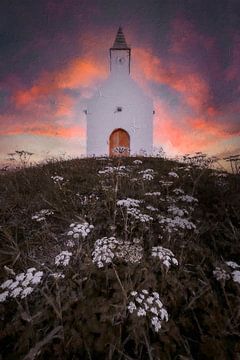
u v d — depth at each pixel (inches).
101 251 68.2
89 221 110.7
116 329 60.7
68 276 77.5
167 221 83.0
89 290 71.1
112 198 124.9
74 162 259.8
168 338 59.6
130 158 299.9
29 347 58.6
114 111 520.7
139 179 148.4
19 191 160.6
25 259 86.3
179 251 89.9
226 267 67.1
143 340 58.7
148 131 524.4
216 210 127.4
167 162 268.7
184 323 64.1
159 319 59.9
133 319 59.8
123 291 63.0
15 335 61.4
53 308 65.7
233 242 97.1
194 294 69.7
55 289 72.1
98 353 57.2
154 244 95.7
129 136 522.6
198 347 60.0
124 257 72.4
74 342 58.1
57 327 56.6
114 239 72.2
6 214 122.6
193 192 146.3
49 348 57.5
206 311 67.2
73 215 115.3
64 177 180.7
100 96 521.7
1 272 82.1
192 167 186.7
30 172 204.5
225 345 58.7
